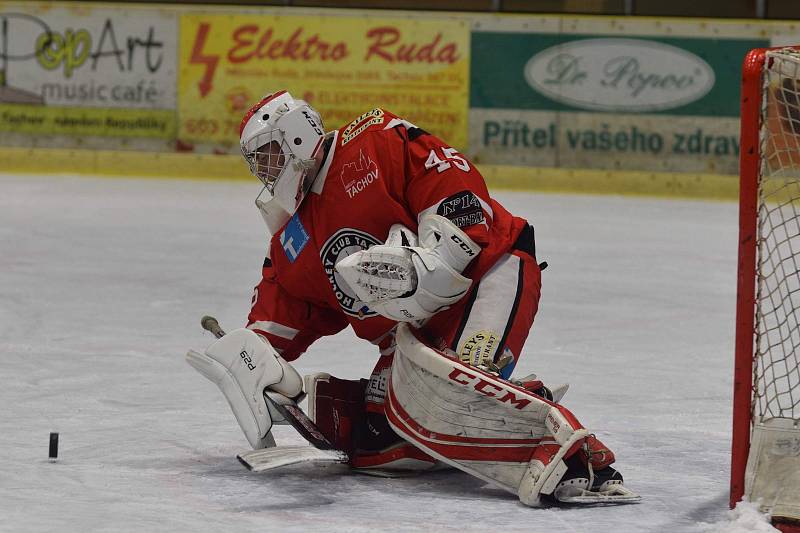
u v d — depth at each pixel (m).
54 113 35.50
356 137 8.12
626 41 34.12
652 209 30.53
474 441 7.55
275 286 8.83
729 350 13.92
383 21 34.53
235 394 8.24
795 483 6.90
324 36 34.66
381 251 7.52
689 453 8.95
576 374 12.27
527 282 8.05
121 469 8.17
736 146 34.06
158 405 10.35
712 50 33.94
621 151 34.44
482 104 34.62
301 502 7.40
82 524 6.71
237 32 34.91
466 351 7.74
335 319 8.93
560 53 34.38
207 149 35.25
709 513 7.25
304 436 7.95
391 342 8.40
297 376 8.29
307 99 34.78
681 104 34.12
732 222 28.27
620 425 9.92
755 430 7.17
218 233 24.03
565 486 7.39
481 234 7.71
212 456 8.64
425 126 34.81
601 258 22.06
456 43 34.47
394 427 7.86
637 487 7.89
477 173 7.96
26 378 11.35
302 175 8.16
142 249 21.69
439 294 7.58
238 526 6.77
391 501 7.48
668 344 14.23
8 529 6.57
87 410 10.08
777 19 35.81
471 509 7.29
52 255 20.75
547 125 34.53
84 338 13.66
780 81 7.03
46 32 35.38
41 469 8.08
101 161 35.25
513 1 36.50
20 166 35.50
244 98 35.03
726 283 19.61
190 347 13.28
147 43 35.19
